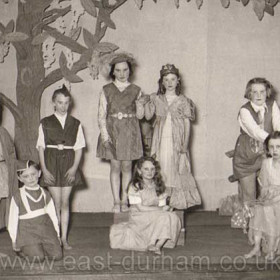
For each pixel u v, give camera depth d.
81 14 7.13
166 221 5.54
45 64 7.11
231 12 7.39
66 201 5.83
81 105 7.27
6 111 7.21
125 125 6.09
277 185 5.62
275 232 5.46
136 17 7.31
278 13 7.41
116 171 6.20
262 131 5.96
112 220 6.86
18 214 5.39
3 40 7.05
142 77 7.32
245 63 7.41
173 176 5.95
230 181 6.76
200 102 7.40
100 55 7.13
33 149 7.04
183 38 7.36
